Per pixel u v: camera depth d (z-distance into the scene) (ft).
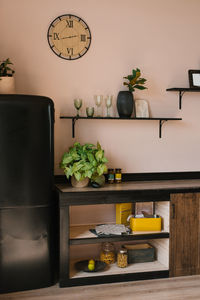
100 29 11.70
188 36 12.56
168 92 12.50
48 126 9.69
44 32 11.21
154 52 12.25
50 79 11.35
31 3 11.05
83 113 11.67
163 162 12.59
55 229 10.75
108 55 11.81
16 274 9.61
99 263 11.00
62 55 11.41
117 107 11.62
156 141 12.48
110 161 12.05
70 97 11.55
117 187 10.70
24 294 9.50
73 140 11.63
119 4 11.82
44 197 9.73
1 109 9.24
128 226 11.37
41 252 9.78
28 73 11.16
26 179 9.51
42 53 11.24
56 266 10.90
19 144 9.41
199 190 10.92
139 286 10.11
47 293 9.58
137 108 12.09
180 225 10.80
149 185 11.15
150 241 12.17
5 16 10.88
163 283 10.34
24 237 9.59
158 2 12.17
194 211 10.91
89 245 11.89
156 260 11.53
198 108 12.89
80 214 11.77
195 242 10.98
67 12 11.37
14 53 11.02
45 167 9.70
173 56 12.44
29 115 9.43
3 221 9.41
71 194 9.88
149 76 12.26
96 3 11.61
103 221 12.01
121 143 12.12
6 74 10.35
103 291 9.74
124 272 10.44
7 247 9.48
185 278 10.75
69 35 11.43
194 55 12.67
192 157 12.92
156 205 11.66
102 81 11.80
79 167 10.30
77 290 9.79
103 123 11.90
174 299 9.32
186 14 12.48
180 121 12.71
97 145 11.04
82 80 11.62
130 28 11.96
